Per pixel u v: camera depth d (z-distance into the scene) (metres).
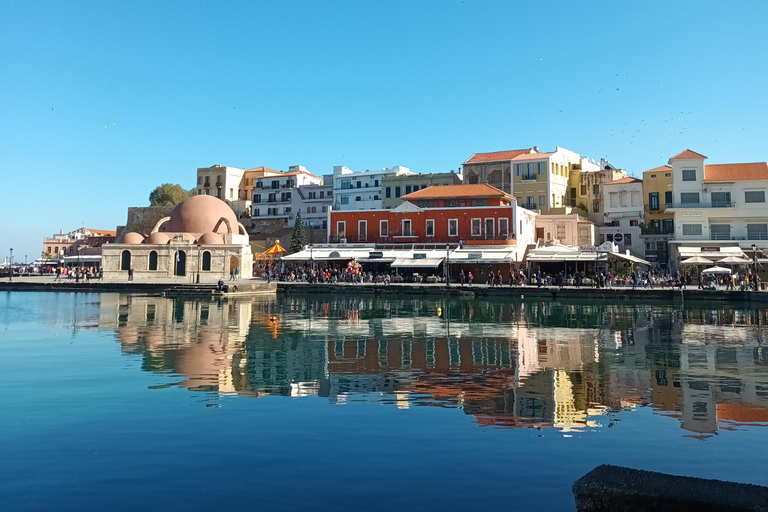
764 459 8.88
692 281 57.09
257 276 80.00
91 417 11.16
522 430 10.36
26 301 43.41
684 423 10.87
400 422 10.84
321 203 101.62
